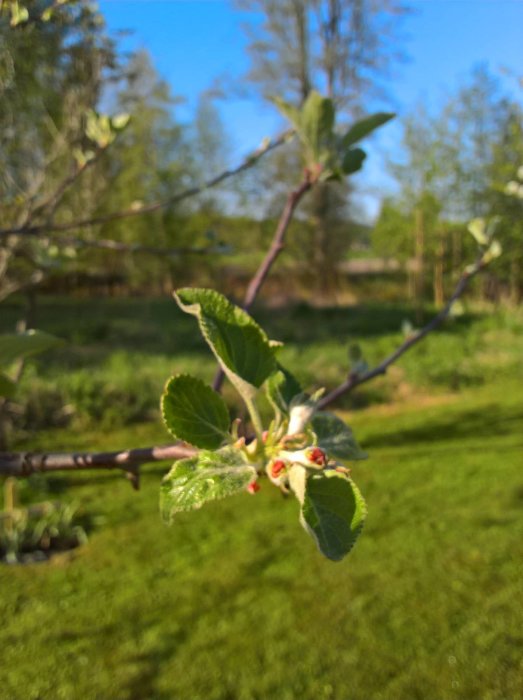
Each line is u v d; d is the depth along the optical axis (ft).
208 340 2.13
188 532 15.79
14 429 23.75
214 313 2.22
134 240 58.23
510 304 58.23
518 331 47.26
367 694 9.99
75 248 9.25
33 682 10.21
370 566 13.94
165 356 36.52
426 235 62.95
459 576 13.42
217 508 17.28
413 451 22.80
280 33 61.62
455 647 11.09
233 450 2.09
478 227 6.39
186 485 1.95
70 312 63.05
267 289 86.33
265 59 63.16
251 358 2.23
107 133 6.46
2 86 7.37
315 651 11.03
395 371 35.06
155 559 14.39
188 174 69.87
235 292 81.66
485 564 13.91
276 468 1.98
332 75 62.34
